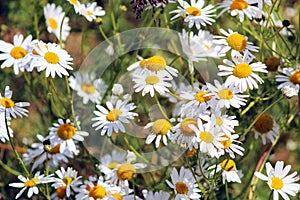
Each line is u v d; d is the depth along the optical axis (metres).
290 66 0.75
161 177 0.75
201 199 0.72
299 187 0.69
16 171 0.76
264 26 0.78
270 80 0.77
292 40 0.78
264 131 0.75
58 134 0.73
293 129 0.81
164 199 0.72
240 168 0.79
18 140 0.80
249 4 0.73
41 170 0.77
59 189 0.73
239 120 0.75
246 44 0.70
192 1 0.73
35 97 0.79
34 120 0.80
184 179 0.70
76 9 0.75
